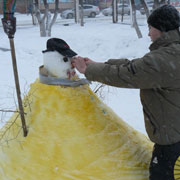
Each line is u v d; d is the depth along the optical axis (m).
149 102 2.07
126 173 2.17
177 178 2.05
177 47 1.99
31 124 2.30
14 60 2.16
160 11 2.04
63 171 2.07
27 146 2.21
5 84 8.57
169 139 2.03
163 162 2.09
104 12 37.22
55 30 20.39
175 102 2.00
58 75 2.40
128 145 2.38
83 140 2.21
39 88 2.43
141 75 1.96
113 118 2.55
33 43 15.09
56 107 2.32
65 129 2.23
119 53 13.70
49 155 2.14
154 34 2.11
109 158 2.19
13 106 6.47
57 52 2.37
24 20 32.22
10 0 2.05
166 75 1.94
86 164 2.12
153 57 1.95
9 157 2.22
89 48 14.36
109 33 17.84
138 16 31.16
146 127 2.14
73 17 33.66
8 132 2.41
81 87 2.50
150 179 2.17
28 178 2.07
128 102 7.36
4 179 2.13
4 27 2.11
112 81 2.05
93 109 2.42
